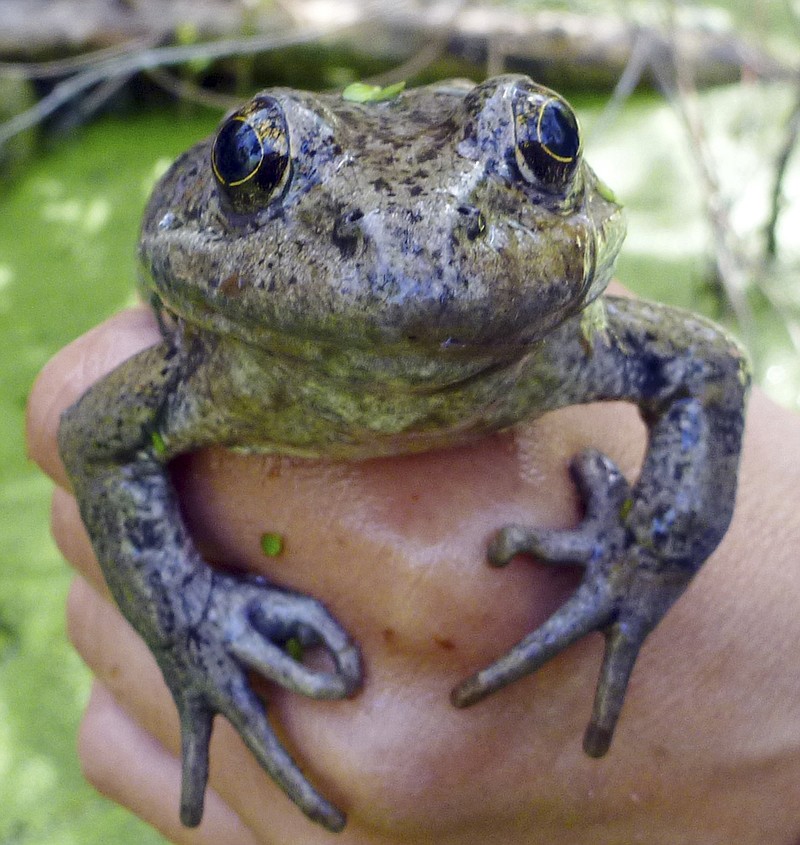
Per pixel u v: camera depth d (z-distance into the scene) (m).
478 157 0.15
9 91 0.58
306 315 0.15
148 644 0.20
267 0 0.60
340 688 0.19
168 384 0.19
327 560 0.20
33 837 0.33
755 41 0.61
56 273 0.54
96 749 0.23
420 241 0.15
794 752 0.20
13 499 0.43
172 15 0.59
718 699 0.20
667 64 0.60
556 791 0.20
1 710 0.36
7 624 0.38
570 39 0.63
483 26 0.63
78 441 0.20
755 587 0.20
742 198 0.52
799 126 0.46
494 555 0.19
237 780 0.21
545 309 0.15
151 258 0.17
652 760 0.20
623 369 0.19
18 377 0.48
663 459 0.19
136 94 0.65
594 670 0.20
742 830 0.20
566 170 0.16
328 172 0.15
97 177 0.60
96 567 0.22
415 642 0.19
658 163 0.58
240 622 0.19
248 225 0.16
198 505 0.20
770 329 0.46
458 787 0.19
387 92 0.18
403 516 0.19
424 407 0.17
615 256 0.17
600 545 0.19
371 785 0.19
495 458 0.20
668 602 0.19
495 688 0.19
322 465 0.20
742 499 0.21
